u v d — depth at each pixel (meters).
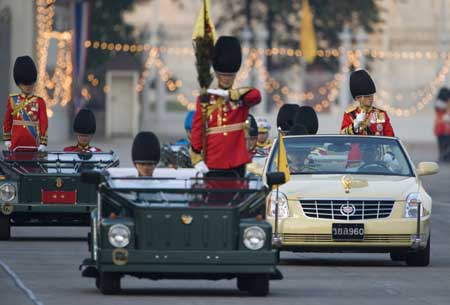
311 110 71.12
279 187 54.28
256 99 44.88
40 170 61.66
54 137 168.00
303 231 53.28
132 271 41.62
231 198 42.47
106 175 43.28
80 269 45.00
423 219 53.91
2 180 61.47
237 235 41.88
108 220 41.72
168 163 89.44
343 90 192.12
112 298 42.09
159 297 42.53
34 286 45.25
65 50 168.38
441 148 146.25
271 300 42.44
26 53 157.50
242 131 45.09
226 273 42.06
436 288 46.75
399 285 47.62
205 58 44.75
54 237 64.31
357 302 42.62
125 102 188.25
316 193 53.72
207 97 44.78
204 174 44.66
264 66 193.50
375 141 58.12
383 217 53.59
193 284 46.47
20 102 69.00
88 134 66.69
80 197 61.66
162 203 42.19
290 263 55.41
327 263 55.50
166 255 41.53
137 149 44.72
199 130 44.94
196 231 41.72
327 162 57.12
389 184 54.62
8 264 52.19
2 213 61.38
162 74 195.50
